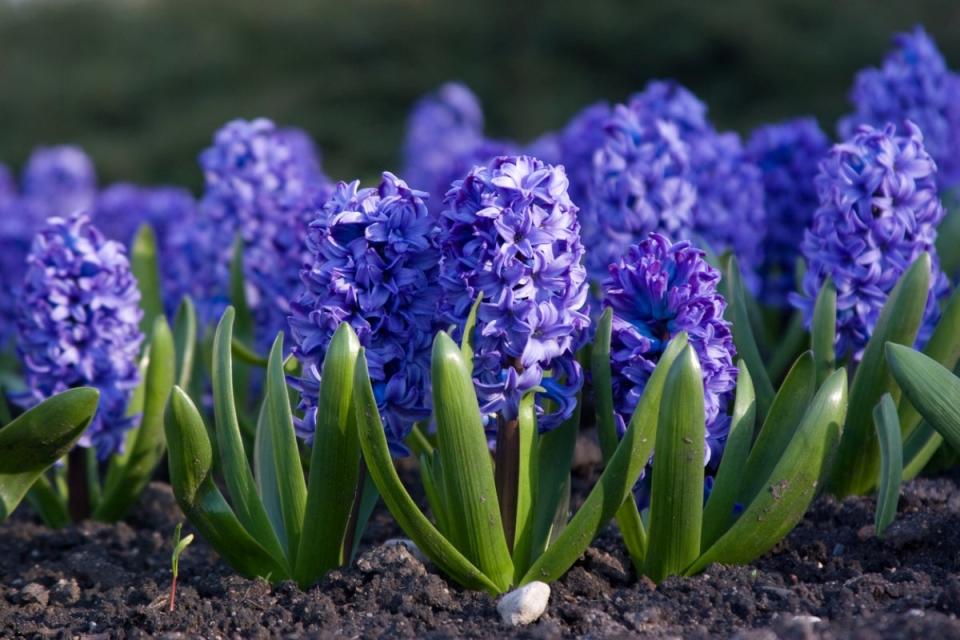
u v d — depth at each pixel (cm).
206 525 373
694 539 363
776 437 387
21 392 486
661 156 531
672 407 336
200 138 2642
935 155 623
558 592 370
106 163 2608
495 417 360
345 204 352
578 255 344
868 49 2527
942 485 458
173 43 2881
